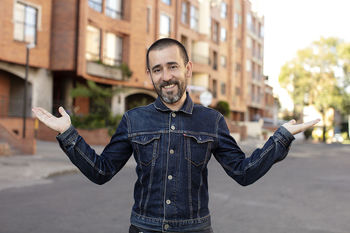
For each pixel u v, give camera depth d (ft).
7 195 23.68
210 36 128.77
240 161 6.41
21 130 65.21
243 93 158.40
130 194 24.93
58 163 39.75
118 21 84.48
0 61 64.90
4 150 45.27
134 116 6.77
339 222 18.80
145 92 93.66
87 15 74.74
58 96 80.38
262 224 18.07
